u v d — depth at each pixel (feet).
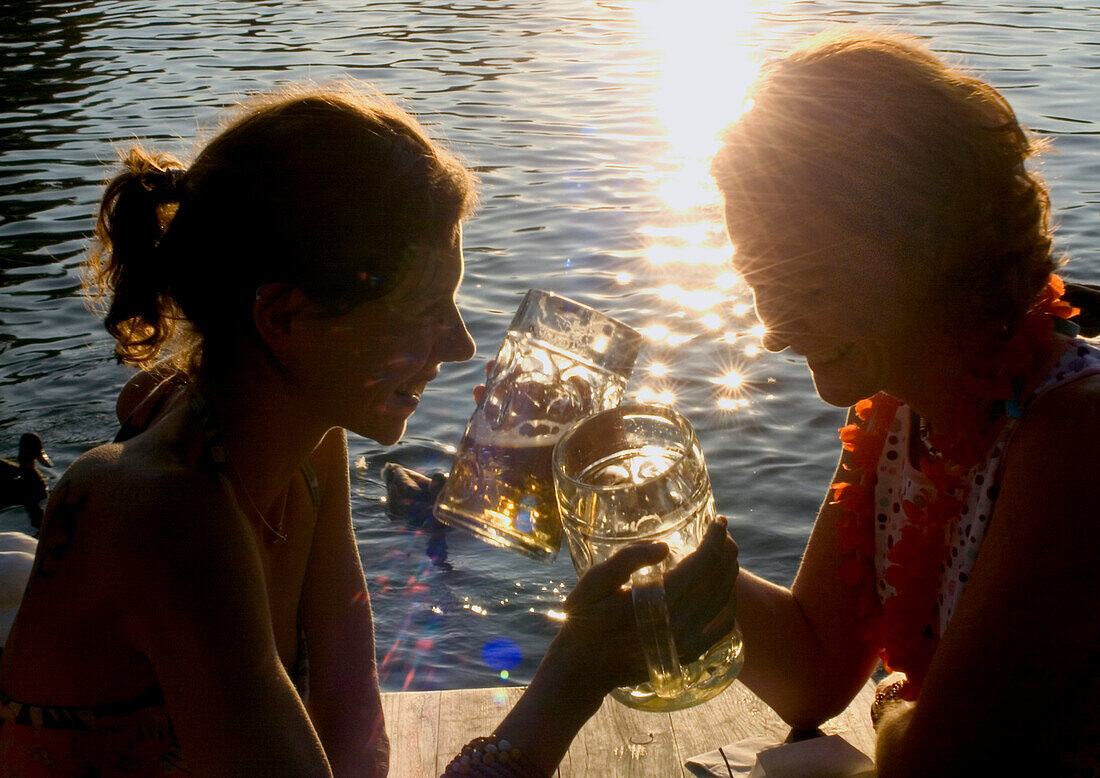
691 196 34.17
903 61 4.93
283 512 5.51
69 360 26.11
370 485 21.36
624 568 4.66
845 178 4.88
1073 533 4.90
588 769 7.09
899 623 5.90
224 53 62.13
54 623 4.49
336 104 4.58
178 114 47.93
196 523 4.38
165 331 4.87
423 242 4.52
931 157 4.82
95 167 40.50
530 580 18.35
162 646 4.35
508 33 66.08
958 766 5.18
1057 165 34.30
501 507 5.90
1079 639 5.00
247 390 4.75
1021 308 5.11
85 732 4.66
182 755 4.75
